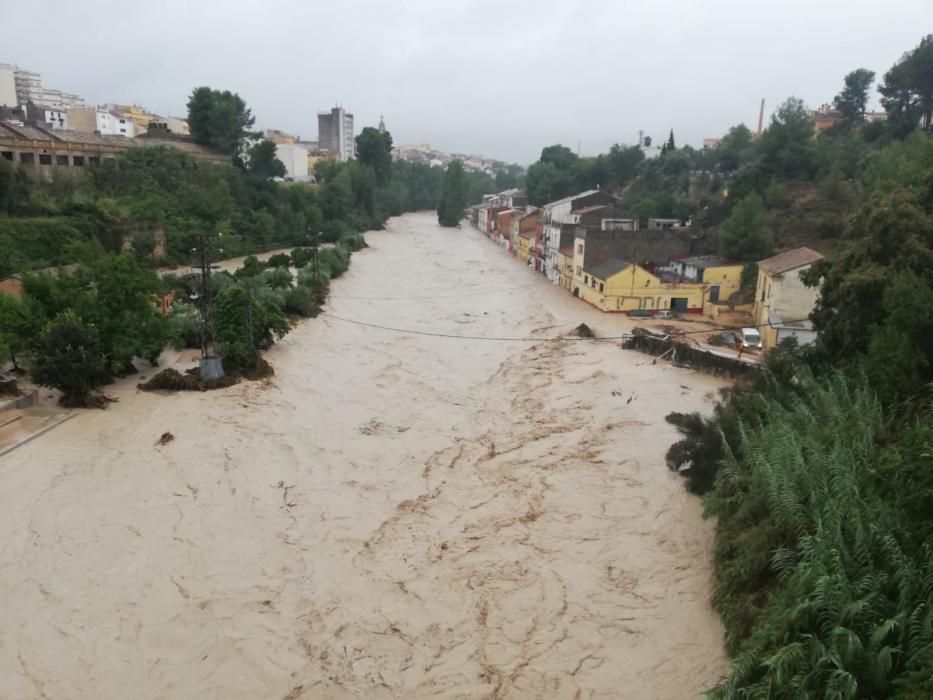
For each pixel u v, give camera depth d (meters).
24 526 23.44
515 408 37.00
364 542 23.52
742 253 62.00
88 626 18.81
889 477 18.03
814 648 13.66
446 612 19.95
